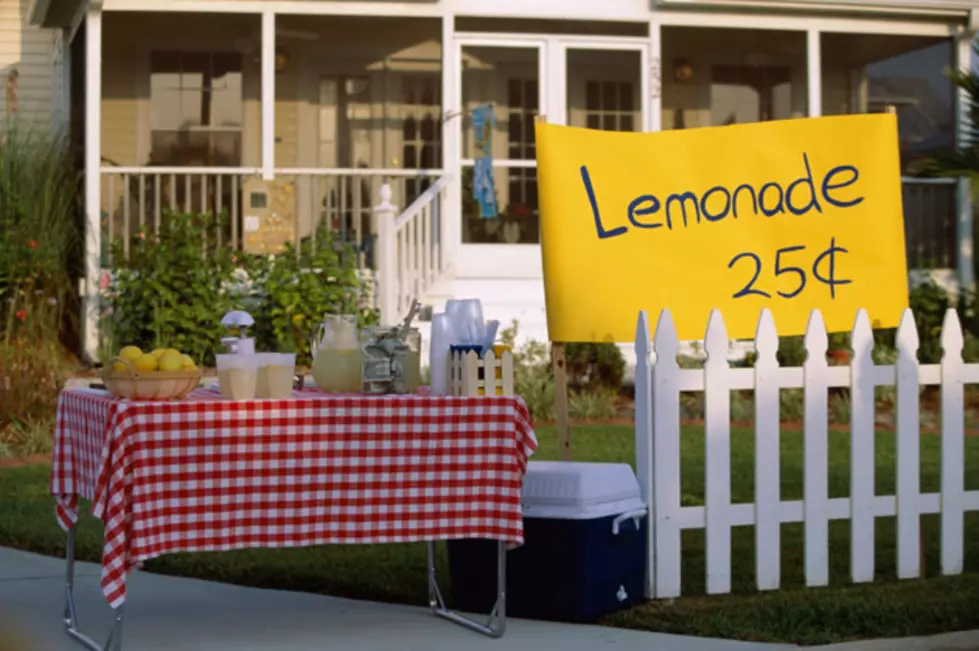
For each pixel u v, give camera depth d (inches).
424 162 645.9
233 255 543.5
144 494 187.9
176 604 239.9
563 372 248.7
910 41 655.1
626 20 596.1
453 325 219.8
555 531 221.0
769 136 255.3
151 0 557.0
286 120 641.6
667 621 217.5
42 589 252.5
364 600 244.1
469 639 210.8
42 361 467.5
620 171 248.4
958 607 222.5
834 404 509.0
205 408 193.3
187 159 639.8
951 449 252.2
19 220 555.8
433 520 206.1
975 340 553.6
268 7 566.6
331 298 536.1
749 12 603.2
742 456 404.2
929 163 510.6
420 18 609.6
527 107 613.6
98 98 549.0
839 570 260.2
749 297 251.4
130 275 532.1
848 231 256.2
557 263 244.7
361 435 203.0
